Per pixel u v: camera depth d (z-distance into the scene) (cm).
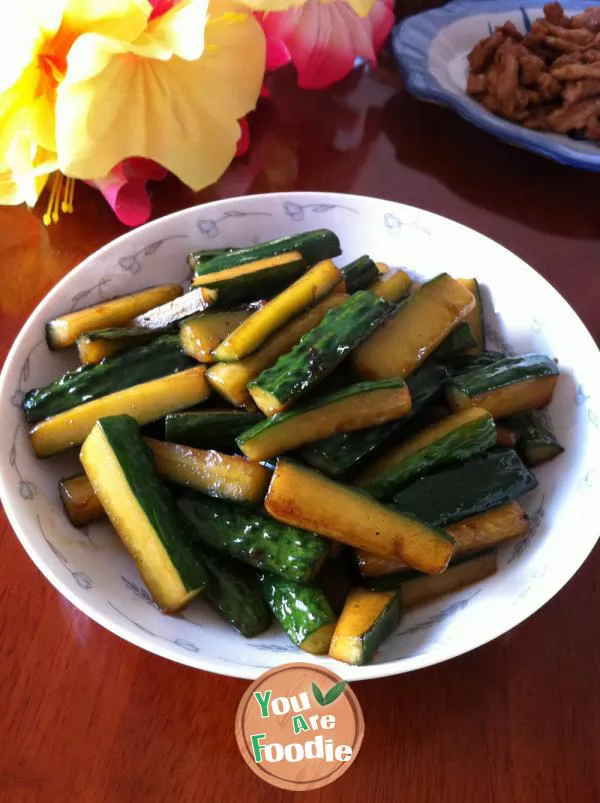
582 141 46
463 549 26
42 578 27
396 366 28
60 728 24
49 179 41
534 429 29
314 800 23
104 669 25
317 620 24
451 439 27
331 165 44
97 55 33
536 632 26
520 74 47
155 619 24
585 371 29
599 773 24
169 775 23
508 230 41
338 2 43
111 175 39
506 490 27
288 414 26
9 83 34
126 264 32
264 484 26
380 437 27
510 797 23
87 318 30
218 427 27
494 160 45
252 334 27
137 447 26
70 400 28
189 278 34
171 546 25
